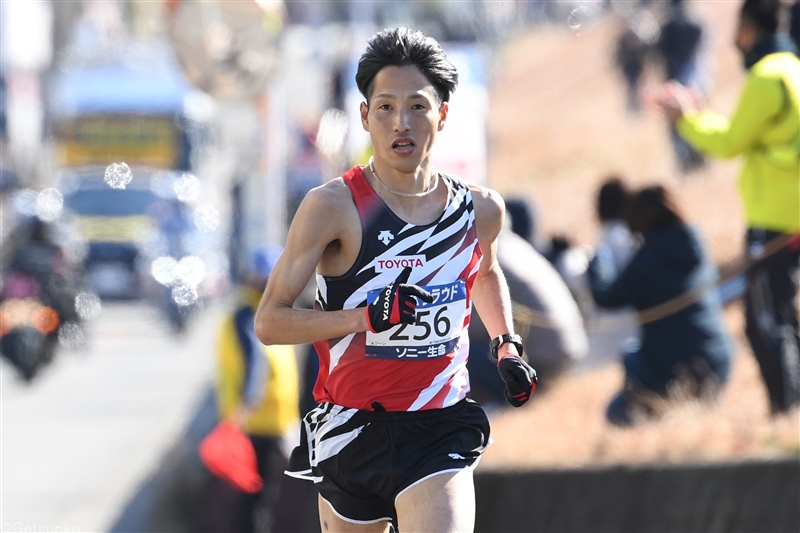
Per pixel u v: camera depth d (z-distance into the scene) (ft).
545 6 438.81
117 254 231.09
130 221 237.45
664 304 88.94
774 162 76.33
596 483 77.41
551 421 90.12
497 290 45.42
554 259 112.98
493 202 44.04
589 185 201.98
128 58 300.81
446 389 43.14
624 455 79.77
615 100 279.69
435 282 42.34
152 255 207.00
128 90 284.61
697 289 87.76
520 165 237.86
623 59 243.60
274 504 88.74
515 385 42.42
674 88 80.59
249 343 88.28
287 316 41.68
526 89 344.49
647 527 76.43
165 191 244.42
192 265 207.51
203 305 208.03
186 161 285.02
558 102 304.71
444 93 42.63
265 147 132.26
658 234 90.07
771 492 74.38
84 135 282.15
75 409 146.30
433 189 42.86
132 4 412.98
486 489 78.79
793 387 79.00
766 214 77.77
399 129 41.37
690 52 181.88
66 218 231.91
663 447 79.97
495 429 89.35
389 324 39.45
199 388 157.28
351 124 176.24
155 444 126.52
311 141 216.95
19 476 117.19
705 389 87.86
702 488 75.46
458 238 42.73
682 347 88.07
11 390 159.33
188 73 120.06
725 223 139.64
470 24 387.96
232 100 122.72
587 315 111.96
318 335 41.29
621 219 109.50
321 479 44.52
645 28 239.09
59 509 104.68
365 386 42.86
